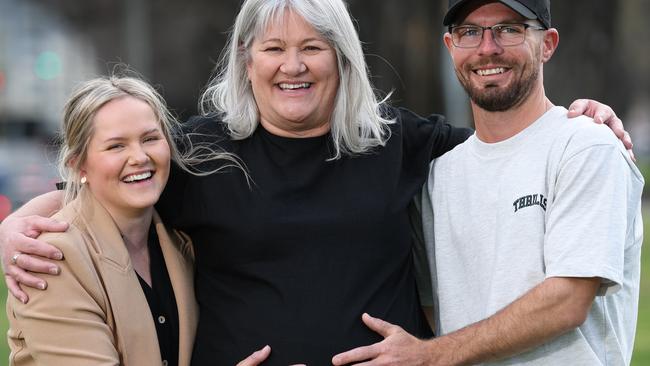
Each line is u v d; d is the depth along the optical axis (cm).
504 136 414
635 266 411
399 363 405
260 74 428
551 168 397
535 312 387
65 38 3600
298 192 427
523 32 404
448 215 426
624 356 409
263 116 437
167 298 428
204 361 423
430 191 440
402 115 461
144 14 2934
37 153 2419
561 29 1927
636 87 5328
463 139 454
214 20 2834
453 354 400
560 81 1950
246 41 434
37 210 430
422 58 2047
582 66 1942
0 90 3356
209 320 427
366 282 421
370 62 2048
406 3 2028
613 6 1966
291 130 435
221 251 425
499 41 405
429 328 460
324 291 416
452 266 421
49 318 394
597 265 379
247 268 421
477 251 412
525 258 397
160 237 433
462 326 416
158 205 438
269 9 422
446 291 421
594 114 408
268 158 432
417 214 449
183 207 432
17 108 3550
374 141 438
